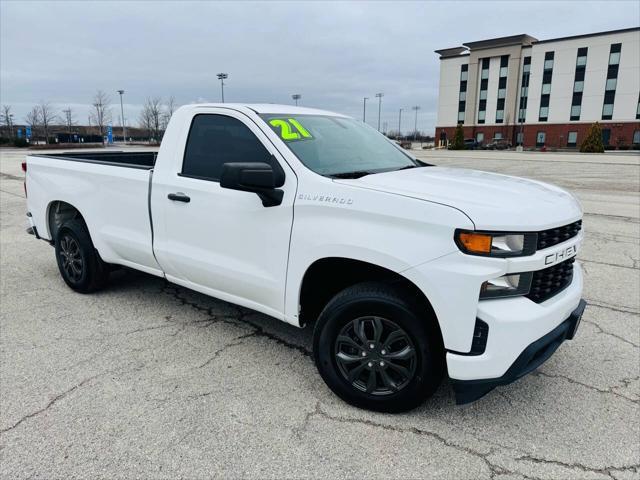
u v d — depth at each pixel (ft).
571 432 8.92
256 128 10.78
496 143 202.18
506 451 8.39
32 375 10.80
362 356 9.33
